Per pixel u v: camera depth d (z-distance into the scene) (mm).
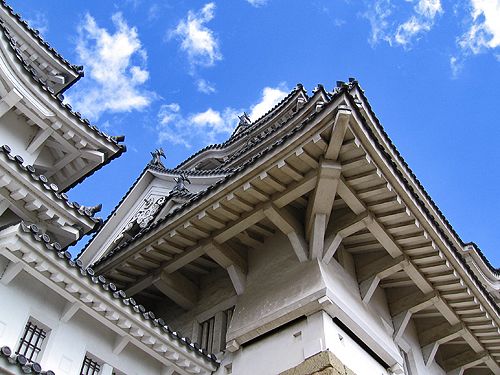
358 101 12289
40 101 11352
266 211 11445
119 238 16812
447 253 12125
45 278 8891
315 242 11414
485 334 14008
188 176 17688
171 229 12117
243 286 12484
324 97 14492
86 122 11977
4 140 11188
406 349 13227
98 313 9508
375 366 11227
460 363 14820
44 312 9141
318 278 10930
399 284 13430
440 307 13188
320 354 9828
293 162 10734
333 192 10844
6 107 11086
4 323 8414
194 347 10875
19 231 8312
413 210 11375
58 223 10305
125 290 13273
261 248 13000
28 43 13383
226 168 16734
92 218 10758
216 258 12453
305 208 12180
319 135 10234
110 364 9789
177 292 13156
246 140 19656
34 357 8703
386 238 11859
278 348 10695
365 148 10406
